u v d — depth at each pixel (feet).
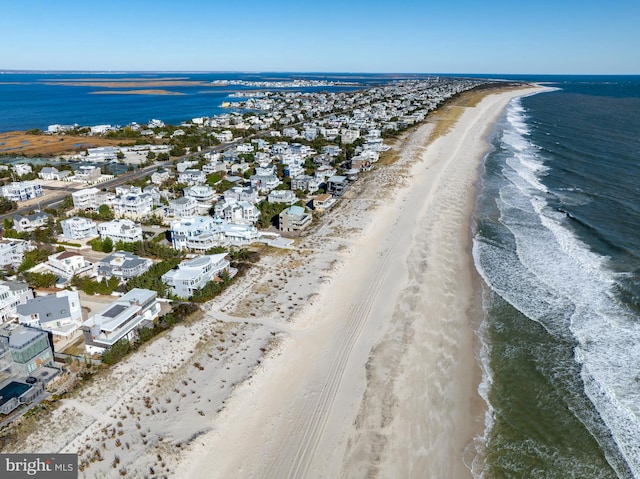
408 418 144.36
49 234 286.05
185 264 220.84
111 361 163.53
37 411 141.38
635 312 195.42
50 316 179.83
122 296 192.65
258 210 314.76
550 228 290.15
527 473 124.98
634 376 159.43
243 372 161.89
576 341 179.11
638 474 123.75
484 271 238.27
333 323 194.39
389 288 223.30
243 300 209.15
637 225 287.28
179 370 162.30
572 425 140.46
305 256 256.73
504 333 186.60
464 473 125.39
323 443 134.62
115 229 275.39
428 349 177.68
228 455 129.08
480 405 149.48
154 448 129.49
